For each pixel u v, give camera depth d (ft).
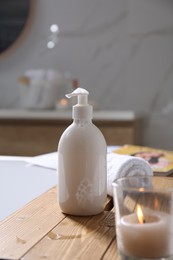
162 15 8.58
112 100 8.96
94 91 9.02
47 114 7.54
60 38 9.09
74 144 2.17
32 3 9.12
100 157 2.21
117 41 8.82
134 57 8.77
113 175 2.52
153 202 1.67
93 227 2.04
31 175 3.31
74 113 2.24
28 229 2.01
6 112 7.95
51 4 9.07
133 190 1.69
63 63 9.12
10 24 9.28
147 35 8.68
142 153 3.84
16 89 9.43
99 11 8.86
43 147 7.54
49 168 3.59
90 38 8.95
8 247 1.79
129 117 7.28
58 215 2.22
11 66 9.40
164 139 8.78
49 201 2.48
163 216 1.64
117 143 7.32
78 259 1.67
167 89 8.68
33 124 7.57
